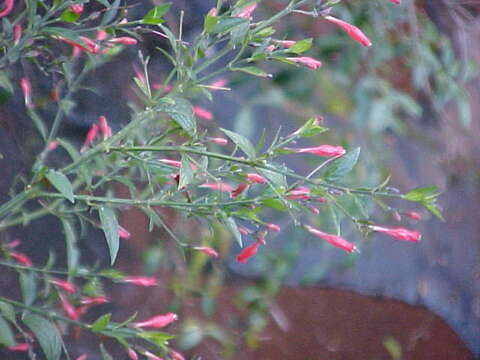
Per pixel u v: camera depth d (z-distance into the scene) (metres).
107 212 0.70
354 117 0.88
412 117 1.02
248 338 1.06
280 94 0.89
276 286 1.00
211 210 0.70
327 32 0.94
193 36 1.00
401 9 0.95
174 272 1.05
